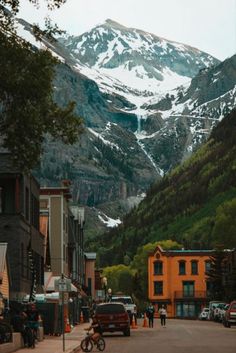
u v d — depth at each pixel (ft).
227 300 318.65
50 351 102.68
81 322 235.61
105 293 333.42
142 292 472.44
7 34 85.30
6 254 141.59
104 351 105.70
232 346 114.11
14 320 109.60
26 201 167.22
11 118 87.81
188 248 535.19
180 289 442.91
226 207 413.18
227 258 340.59
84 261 336.70
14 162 93.09
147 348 111.14
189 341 129.49
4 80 84.38
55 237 235.81
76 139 92.17
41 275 191.01
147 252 494.59
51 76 87.76
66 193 245.04
